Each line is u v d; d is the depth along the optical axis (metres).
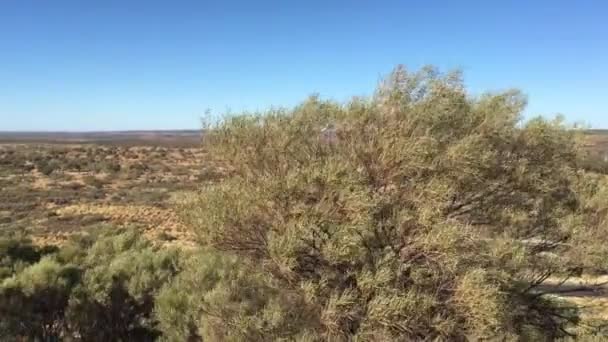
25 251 11.59
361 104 5.96
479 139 5.86
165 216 37.84
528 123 6.69
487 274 5.24
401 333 5.06
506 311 5.41
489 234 6.26
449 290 5.24
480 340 5.07
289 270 5.32
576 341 6.18
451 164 5.50
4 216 36.06
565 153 6.84
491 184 6.18
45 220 35.09
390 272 5.13
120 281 9.50
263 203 5.58
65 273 9.59
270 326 5.65
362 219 5.16
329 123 6.06
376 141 5.66
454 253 5.00
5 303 8.59
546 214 6.62
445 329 4.97
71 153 89.75
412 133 5.62
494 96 6.50
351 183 5.30
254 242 5.93
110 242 11.62
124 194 49.53
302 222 5.27
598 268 6.46
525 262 5.67
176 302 8.20
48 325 9.22
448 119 5.89
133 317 9.56
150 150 99.25
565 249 6.62
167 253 10.64
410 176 5.57
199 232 5.96
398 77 6.16
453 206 6.11
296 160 6.05
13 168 69.69
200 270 8.04
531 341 6.00
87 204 42.94
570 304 7.55
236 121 6.28
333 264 5.28
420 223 5.20
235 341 6.01
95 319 9.26
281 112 6.31
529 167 6.45
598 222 6.84
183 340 7.92
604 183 7.10
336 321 5.14
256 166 6.17
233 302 6.42
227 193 5.81
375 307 4.96
